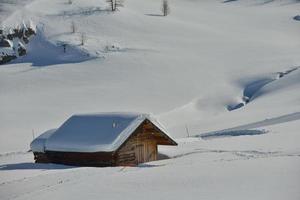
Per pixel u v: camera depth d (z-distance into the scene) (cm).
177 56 14550
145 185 2584
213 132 6869
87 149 3575
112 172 3102
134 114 3759
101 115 3856
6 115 9912
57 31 17300
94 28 17625
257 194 2217
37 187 2786
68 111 10369
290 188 2284
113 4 19875
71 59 15250
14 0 19312
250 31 18788
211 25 19638
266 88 11606
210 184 2494
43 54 16025
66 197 2455
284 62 13988
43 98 11338
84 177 2969
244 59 14438
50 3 19675
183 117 10275
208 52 15175
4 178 3175
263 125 7000
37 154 3950
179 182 2597
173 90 11838
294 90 10819
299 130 5381
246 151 4028
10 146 7150
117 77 12825
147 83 12275
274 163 2988
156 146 4016
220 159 3528
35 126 9194
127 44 16012
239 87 12281
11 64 15438
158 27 18062
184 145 4678
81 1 19950
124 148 3700
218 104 11200
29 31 17075
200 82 12431
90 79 12812
